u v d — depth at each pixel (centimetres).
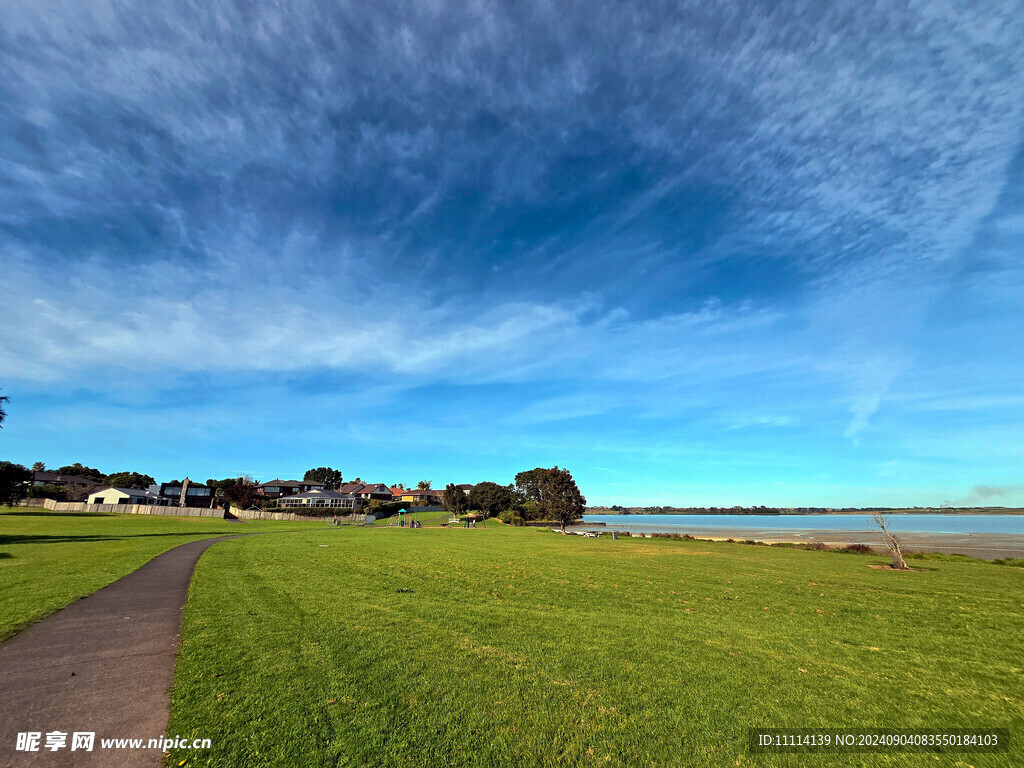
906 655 959
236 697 631
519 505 10325
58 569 1716
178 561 2053
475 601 1398
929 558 3191
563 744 558
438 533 5000
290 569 1923
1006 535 8131
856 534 8600
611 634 1061
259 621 1030
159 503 10562
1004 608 1458
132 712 577
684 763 529
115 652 796
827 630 1156
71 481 11319
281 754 497
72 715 563
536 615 1234
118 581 1491
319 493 11281
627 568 2269
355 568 2027
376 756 507
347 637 939
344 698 648
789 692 748
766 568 2383
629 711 658
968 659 939
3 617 1009
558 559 2641
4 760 459
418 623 1086
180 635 902
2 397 3353
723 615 1304
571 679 771
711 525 14300
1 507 7475
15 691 629
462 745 543
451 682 732
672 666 852
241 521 7181
